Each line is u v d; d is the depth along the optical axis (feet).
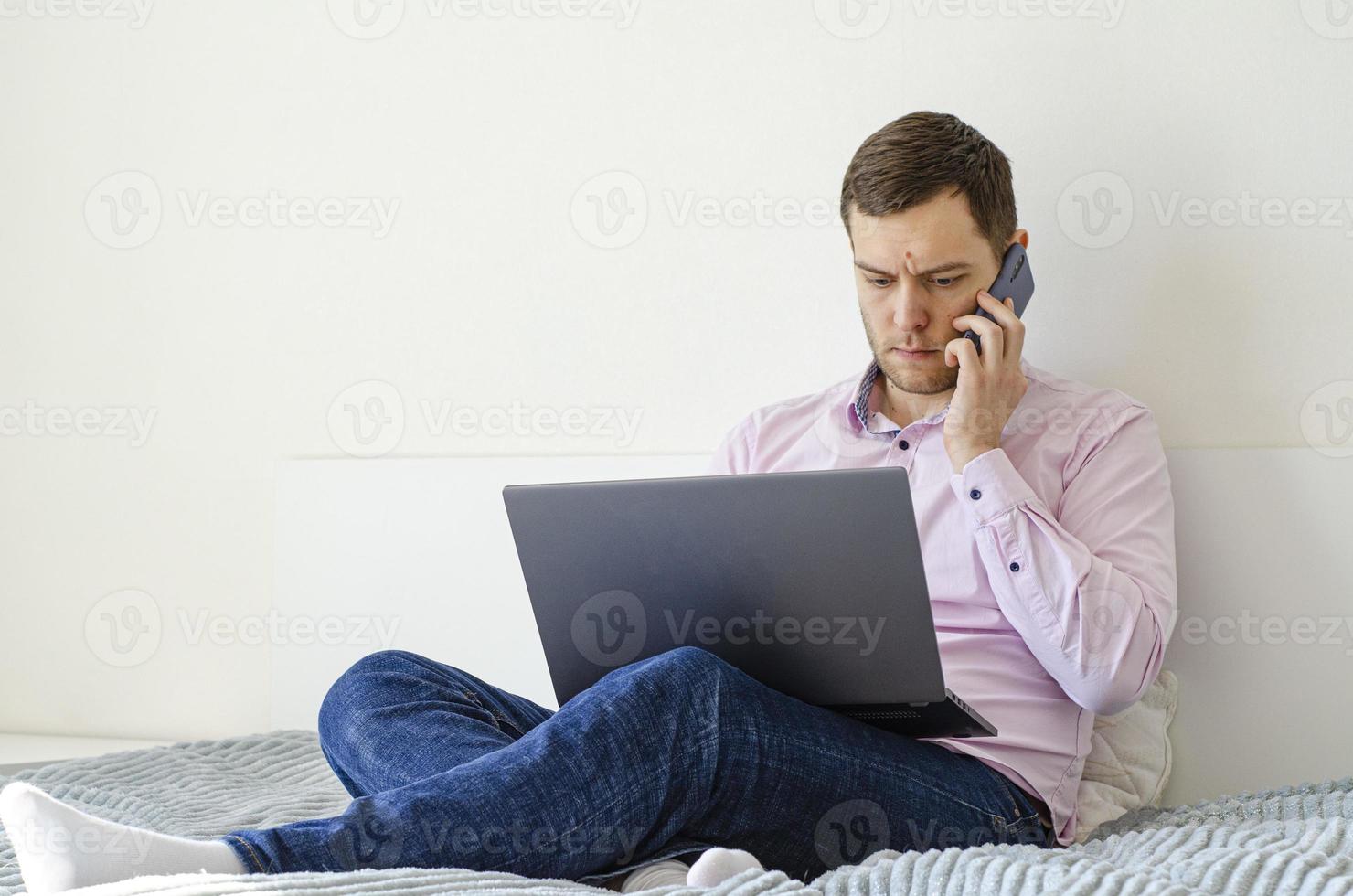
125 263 7.63
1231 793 5.55
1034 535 4.60
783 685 4.18
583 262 6.84
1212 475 5.67
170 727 7.45
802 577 3.96
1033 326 6.09
